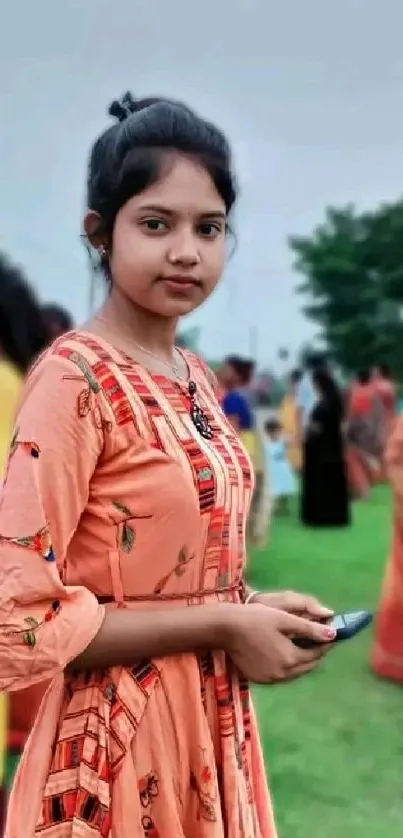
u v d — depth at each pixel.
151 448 1.38
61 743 1.41
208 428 1.47
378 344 34.41
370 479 13.06
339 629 1.45
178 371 1.54
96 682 1.40
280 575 6.73
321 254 35.94
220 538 1.43
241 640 1.40
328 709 4.02
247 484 1.49
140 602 1.39
